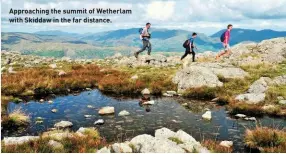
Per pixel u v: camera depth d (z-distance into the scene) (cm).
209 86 2514
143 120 1745
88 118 1775
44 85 2539
